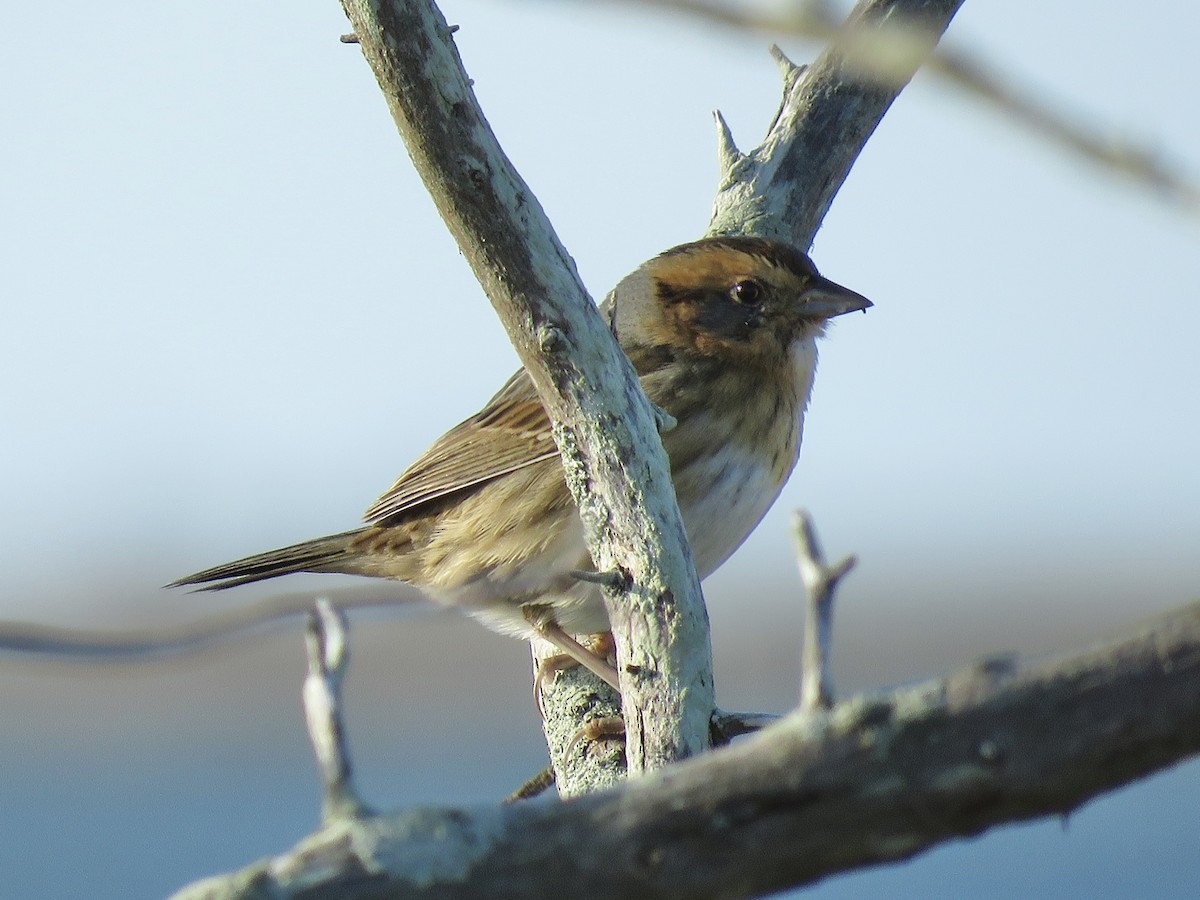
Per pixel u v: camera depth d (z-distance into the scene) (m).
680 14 2.94
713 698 7.67
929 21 10.55
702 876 4.20
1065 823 4.46
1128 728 3.93
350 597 4.63
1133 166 2.85
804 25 2.93
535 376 7.49
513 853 4.23
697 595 7.60
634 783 4.29
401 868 4.20
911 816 4.10
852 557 4.21
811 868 4.21
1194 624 3.92
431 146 6.83
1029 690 4.01
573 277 7.24
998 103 2.88
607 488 7.53
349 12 6.69
